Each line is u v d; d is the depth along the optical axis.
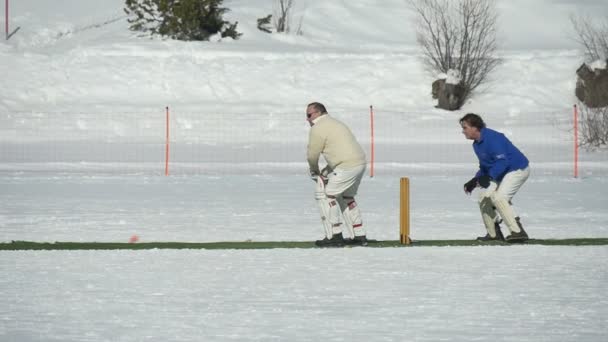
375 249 41.31
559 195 66.19
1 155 97.75
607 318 27.89
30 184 72.62
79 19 168.12
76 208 57.16
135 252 40.34
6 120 117.94
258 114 123.50
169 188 70.38
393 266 36.78
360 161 41.44
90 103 129.00
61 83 134.38
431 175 83.00
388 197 64.62
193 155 100.62
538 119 125.56
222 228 48.25
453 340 25.41
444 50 143.75
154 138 113.12
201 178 78.94
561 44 165.12
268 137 114.31
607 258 38.62
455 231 47.25
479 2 145.25
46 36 158.50
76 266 36.75
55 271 35.66
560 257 38.91
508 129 118.56
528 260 38.16
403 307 29.38
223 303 29.94
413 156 100.25
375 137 114.00
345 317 28.05
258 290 32.00
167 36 152.75
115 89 134.12
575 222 50.94
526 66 142.62
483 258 38.69
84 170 85.94
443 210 56.69
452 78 131.38
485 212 43.66
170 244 42.75
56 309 29.09
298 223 50.34
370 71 140.62
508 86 137.88
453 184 74.44
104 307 29.36
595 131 109.38
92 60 140.88
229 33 157.25
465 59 134.88
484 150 42.38
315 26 169.75
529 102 133.12
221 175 82.19
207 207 57.97
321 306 29.55
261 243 43.06
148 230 47.47
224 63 141.75
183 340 25.41
